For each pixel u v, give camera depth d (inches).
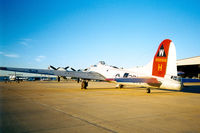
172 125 207.6
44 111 283.1
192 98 505.7
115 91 725.3
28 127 192.4
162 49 587.5
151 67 624.1
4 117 239.8
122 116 252.4
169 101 428.8
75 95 542.6
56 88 869.2
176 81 533.3
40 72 717.3
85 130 183.5
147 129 189.9
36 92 631.2
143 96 539.2
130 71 737.0
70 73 799.1
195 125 208.5
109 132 177.6
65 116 247.9
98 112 279.4
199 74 2217.0
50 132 175.8
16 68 661.3
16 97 474.6
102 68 916.6
